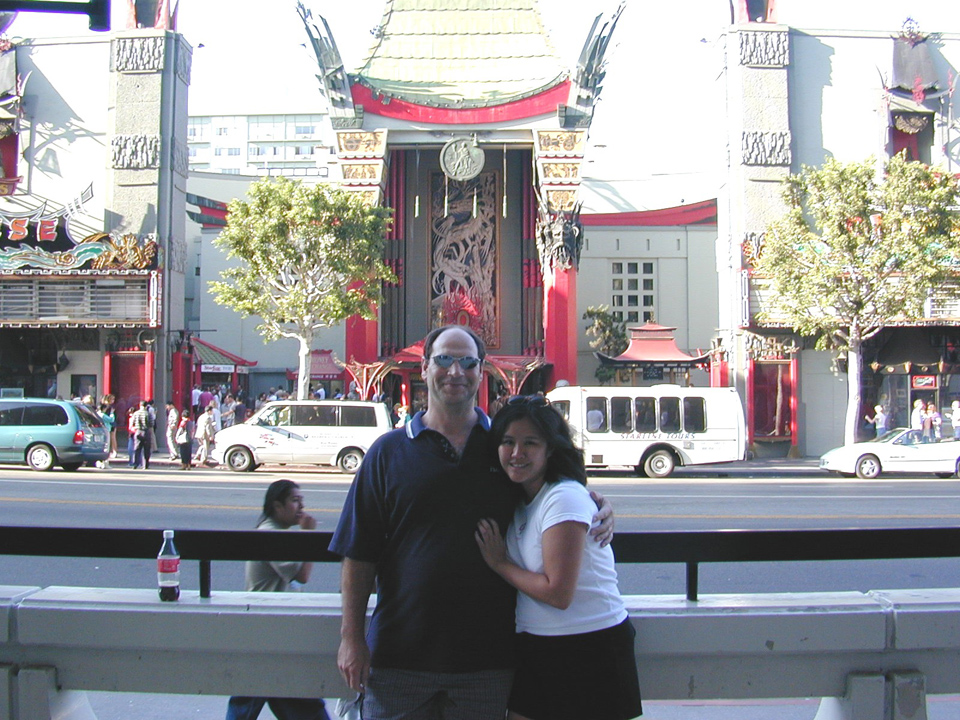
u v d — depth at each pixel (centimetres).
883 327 3275
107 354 3619
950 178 2816
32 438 2467
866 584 1119
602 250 5322
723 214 3716
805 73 3647
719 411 2755
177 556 529
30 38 3766
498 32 4634
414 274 4834
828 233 2861
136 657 521
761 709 687
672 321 5288
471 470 438
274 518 724
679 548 530
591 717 424
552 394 2784
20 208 3728
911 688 516
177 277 3797
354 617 441
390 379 4722
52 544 537
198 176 5669
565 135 4278
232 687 516
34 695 514
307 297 3241
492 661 434
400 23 4656
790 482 2434
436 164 4866
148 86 3719
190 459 2803
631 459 2739
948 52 3675
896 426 3491
